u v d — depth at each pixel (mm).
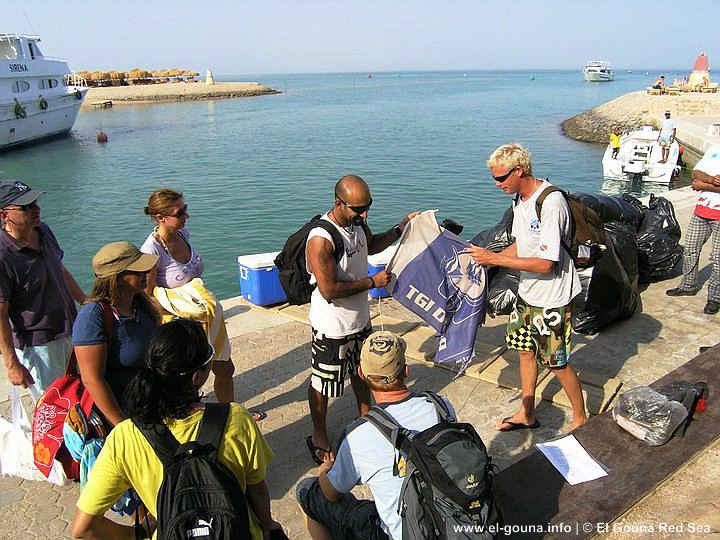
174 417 1941
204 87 97500
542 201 3391
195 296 3650
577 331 5477
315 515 2619
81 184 23781
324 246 3338
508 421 4016
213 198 20609
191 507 1800
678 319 5703
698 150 23828
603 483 2963
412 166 26000
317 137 37688
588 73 159000
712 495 3064
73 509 3346
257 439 2064
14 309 3402
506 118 49562
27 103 34375
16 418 3381
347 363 3656
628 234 5816
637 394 3383
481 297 3898
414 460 2045
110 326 2678
